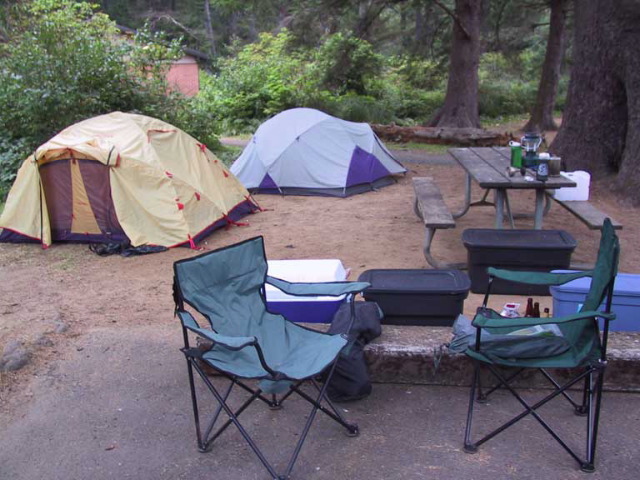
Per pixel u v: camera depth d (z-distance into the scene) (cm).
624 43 884
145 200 705
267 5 1883
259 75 1984
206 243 720
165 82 1248
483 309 340
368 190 999
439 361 354
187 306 507
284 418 335
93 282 589
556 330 323
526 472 281
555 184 539
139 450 309
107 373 389
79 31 1115
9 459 305
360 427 323
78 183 708
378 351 359
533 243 499
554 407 338
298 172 974
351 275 579
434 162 1317
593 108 952
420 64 2452
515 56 2403
